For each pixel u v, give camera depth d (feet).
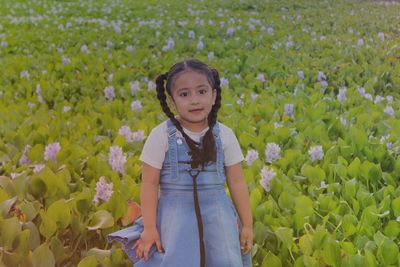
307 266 10.94
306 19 57.06
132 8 67.92
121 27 51.03
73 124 20.56
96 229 12.69
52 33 47.98
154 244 10.11
